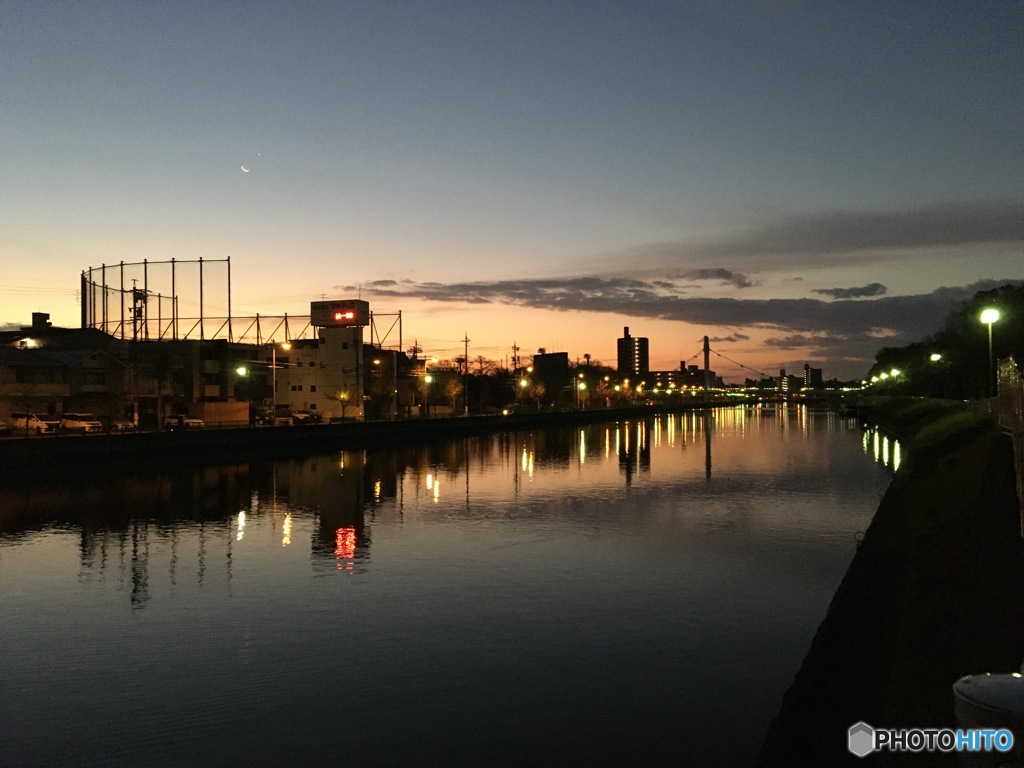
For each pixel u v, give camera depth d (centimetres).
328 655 1584
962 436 3928
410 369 13038
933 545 1791
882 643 1274
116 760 1159
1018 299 7444
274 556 2502
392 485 4416
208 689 1416
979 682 513
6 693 1403
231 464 5631
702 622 1788
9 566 2372
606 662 1540
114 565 2384
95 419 6362
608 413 15462
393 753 1175
